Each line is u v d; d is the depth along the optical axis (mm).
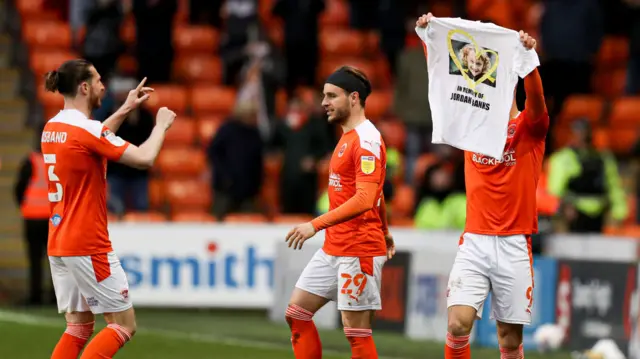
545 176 46781
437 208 40469
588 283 32031
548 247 37406
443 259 34094
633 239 36656
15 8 54438
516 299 21469
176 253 39969
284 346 32656
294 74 51938
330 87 22219
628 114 55719
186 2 58625
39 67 52656
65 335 22688
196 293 40000
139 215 42219
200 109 53000
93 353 21750
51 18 57312
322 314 36750
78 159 21578
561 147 55000
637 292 30969
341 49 57750
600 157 41188
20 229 46625
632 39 54469
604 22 56344
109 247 22062
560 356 31453
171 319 38000
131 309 22406
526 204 21469
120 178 42812
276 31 54969
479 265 21484
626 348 31000
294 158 44750
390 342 33656
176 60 56281
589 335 31859
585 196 40969
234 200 44188
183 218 42812
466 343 21641
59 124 21734
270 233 40312
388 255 23688
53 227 21938
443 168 40719
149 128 41188
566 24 50719
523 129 21359
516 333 21875
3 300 40719
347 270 22266
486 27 20812
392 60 52812
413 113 48500
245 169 44156
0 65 52906
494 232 21453
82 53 48688
